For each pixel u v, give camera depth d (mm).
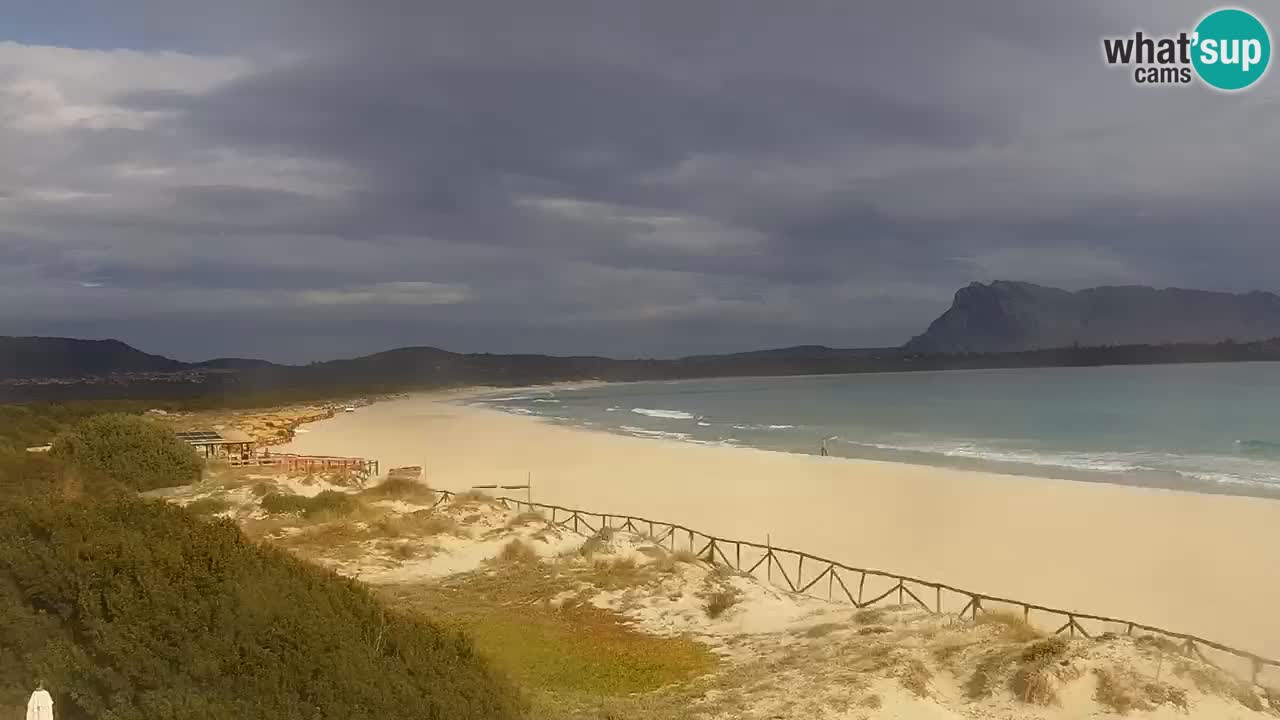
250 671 8867
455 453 56781
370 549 24719
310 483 34969
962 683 12938
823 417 92188
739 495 37188
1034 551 25922
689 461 50031
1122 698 11742
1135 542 26891
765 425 82250
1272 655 16750
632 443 62812
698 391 185500
